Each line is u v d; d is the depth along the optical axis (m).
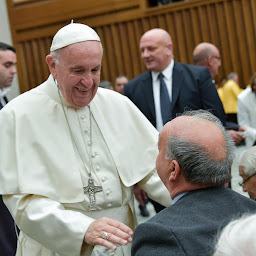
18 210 2.30
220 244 1.20
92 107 2.53
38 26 10.30
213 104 3.98
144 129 2.62
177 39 9.73
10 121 2.42
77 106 2.40
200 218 1.71
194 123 1.85
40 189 2.30
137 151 2.58
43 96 2.48
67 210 2.25
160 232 1.64
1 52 3.94
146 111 4.09
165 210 1.79
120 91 7.19
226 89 9.10
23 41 10.44
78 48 2.20
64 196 2.35
